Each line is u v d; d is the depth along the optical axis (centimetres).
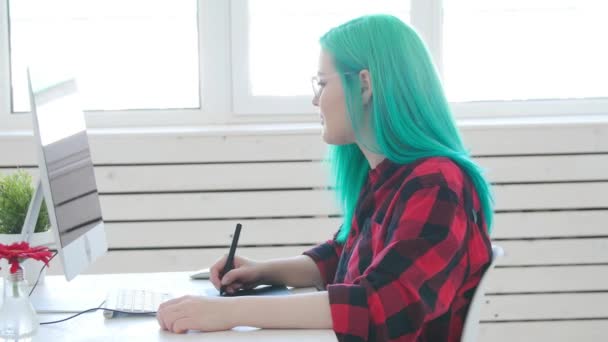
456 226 140
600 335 304
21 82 316
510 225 298
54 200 150
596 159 297
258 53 316
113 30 314
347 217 183
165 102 319
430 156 150
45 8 312
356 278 142
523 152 296
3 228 180
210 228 296
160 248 297
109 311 158
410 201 142
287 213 296
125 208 294
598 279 302
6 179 184
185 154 294
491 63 320
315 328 142
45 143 152
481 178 153
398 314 134
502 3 317
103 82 315
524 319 303
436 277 136
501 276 301
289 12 314
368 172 177
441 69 318
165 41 316
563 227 299
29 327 137
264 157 295
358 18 160
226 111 319
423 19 315
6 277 139
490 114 320
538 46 320
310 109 317
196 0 315
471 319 143
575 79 321
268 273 181
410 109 152
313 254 186
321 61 161
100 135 290
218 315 143
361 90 157
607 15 319
